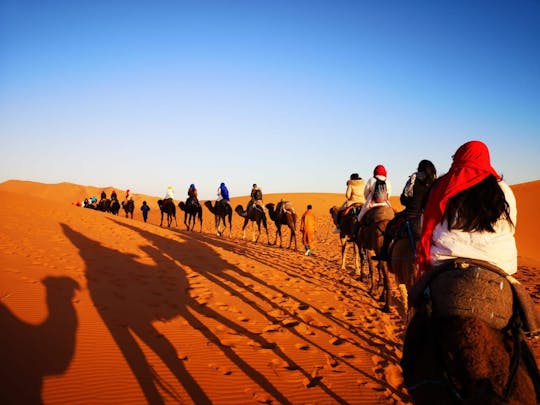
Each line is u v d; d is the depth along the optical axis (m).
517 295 2.85
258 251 18.52
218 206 26.33
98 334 6.57
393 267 6.67
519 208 41.84
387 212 8.69
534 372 2.60
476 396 2.42
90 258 11.91
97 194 100.06
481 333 2.59
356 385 5.78
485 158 3.20
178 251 15.14
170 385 5.31
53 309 7.30
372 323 8.52
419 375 2.91
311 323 8.30
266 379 5.75
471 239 3.06
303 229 19.06
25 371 5.10
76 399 4.73
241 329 7.67
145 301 8.63
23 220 17.20
